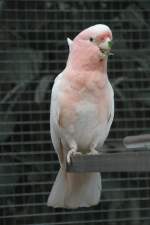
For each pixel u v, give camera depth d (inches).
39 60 366.9
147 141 228.2
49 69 367.6
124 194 373.1
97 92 254.1
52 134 262.5
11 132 361.4
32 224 365.1
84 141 259.8
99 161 211.3
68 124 255.4
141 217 373.4
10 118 362.3
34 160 363.3
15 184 358.9
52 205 265.6
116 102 373.1
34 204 358.9
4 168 360.2
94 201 264.7
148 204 374.0
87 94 253.6
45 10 366.9
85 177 260.2
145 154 204.4
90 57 252.2
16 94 364.8
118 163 207.5
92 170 212.7
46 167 363.6
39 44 368.5
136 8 378.6
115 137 370.6
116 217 372.5
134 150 230.5
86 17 372.2
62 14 369.4
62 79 256.8
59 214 362.0
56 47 368.5
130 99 374.6
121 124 371.9
